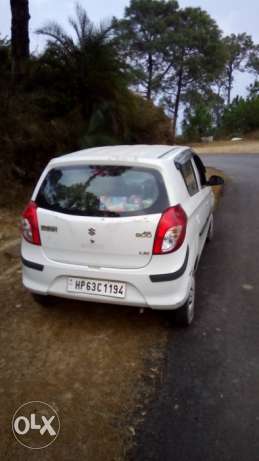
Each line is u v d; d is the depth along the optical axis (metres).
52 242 3.22
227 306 3.95
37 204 3.33
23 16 8.51
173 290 3.09
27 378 2.90
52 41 8.70
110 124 9.04
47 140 7.61
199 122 39.72
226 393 2.75
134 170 3.20
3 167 7.07
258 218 7.35
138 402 2.68
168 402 2.67
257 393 2.75
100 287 3.17
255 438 2.39
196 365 3.05
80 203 3.16
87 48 8.74
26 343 3.32
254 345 3.30
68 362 3.08
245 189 10.39
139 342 3.35
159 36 46.88
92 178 3.24
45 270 3.28
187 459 2.26
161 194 3.09
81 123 8.50
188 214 3.35
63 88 8.63
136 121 11.25
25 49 8.71
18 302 3.99
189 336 3.43
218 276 4.69
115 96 9.12
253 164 16.64
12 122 7.21
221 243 5.92
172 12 48.22
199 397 2.71
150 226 2.98
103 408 2.62
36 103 8.05
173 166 3.43
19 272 4.70
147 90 48.28
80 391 2.78
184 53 47.38
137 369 3.00
